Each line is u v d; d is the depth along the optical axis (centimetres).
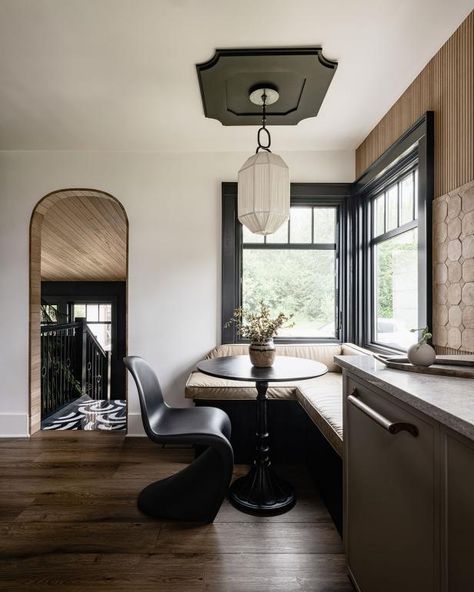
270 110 235
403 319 243
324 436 179
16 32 172
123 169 306
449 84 176
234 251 304
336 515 172
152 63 195
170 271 304
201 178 307
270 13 161
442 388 92
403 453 94
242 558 152
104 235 470
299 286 316
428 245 190
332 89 220
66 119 256
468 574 69
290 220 316
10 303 301
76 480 219
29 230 303
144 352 303
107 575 142
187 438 172
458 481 72
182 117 253
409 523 91
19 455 257
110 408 383
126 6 156
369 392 116
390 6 157
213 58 189
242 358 237
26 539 163
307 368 200
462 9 158
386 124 249
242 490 200
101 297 612
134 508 188
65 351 417
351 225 307
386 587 104
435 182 188
